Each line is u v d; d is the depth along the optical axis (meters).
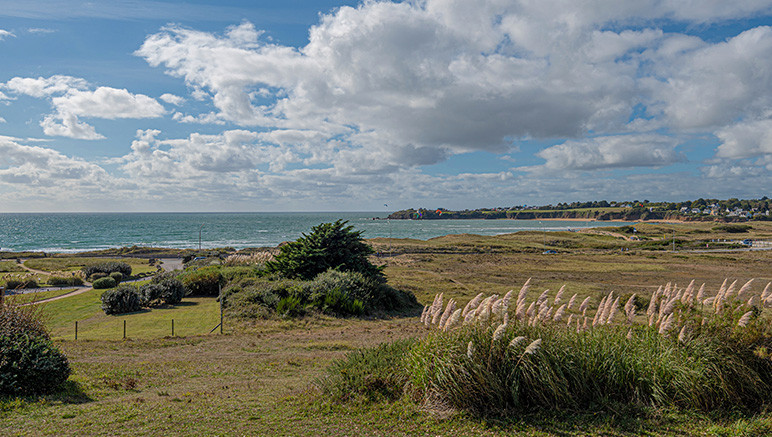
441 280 42.91
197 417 6.25
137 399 7.63
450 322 6.61
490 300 6.73
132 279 49.38
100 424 5.99
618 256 76.19
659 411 5.75
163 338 16.58
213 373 10.73
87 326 19.67
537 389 5.97
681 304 7.30
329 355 13.17
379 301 25.81
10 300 9.45
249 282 28.11
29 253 83.19
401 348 8.09
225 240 141.62
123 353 13.80
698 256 73.69
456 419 5.75
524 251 89.06
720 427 5.35
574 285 40.03
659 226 173.88
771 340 6.43
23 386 8.04
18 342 8.27
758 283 42.19
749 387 6.07
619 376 6.18
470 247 93.25
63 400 7.68
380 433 5.42
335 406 6.44
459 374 6.11
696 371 6.01
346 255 28.12
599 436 5.19
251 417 6.16
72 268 59.66
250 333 18.09
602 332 6.86
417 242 103.19
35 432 5.70
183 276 31.31
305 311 22.28
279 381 9.55
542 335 6.43
